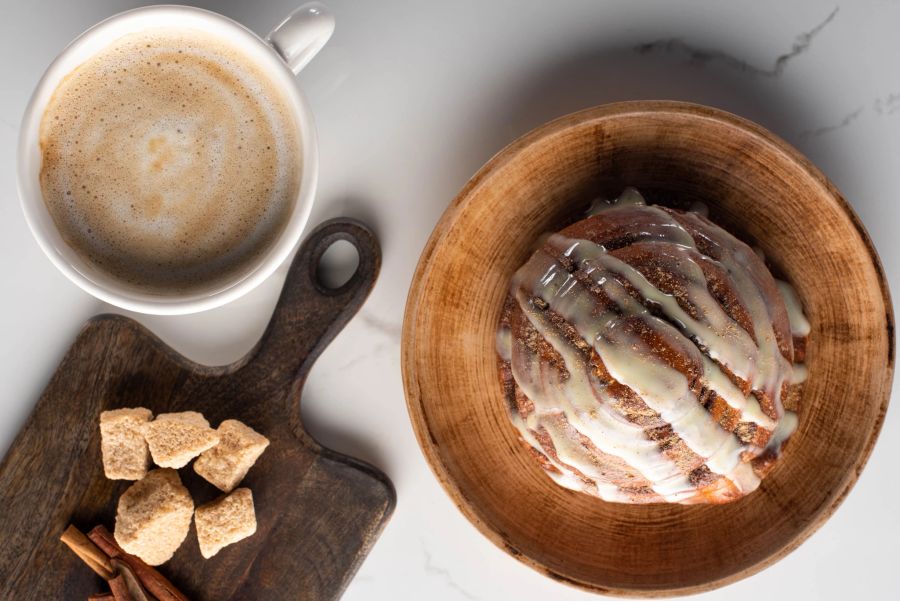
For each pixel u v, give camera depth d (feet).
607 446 1.92
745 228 2.06
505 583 2.17
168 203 1.91
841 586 2.16
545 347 1.96
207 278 1.93
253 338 2.14
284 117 1.91
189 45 1.89
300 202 1.90
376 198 2.13
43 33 2.09
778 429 2.01
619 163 2.04
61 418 2.10
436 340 2.05
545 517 2.09
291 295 2.09
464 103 2.12
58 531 2.11
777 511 2.04
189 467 2.11
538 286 1.96
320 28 1.89
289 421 2.11
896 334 2.10
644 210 1.99
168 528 2.07
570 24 2.10
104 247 1.91
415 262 2.13
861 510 2.16
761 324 1.94
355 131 2.12
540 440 1.99
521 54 2.11
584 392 1.91
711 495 2.00
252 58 1.89
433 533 2.17
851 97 2.09
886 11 2.08
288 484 2.11
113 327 2.10
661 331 1.90
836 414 2.02
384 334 2.14
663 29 2.10
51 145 1.89
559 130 1.96
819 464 2.02
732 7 2.09
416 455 2.15
